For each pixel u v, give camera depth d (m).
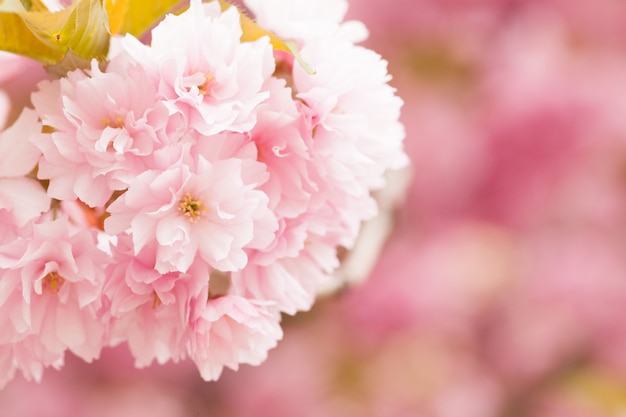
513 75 1.35
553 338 1.35
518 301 1.37
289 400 1.35
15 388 1.35
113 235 0.61
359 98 0.63
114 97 0.60
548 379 1.34
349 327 1.36
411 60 1.36
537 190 1.35
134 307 0.61
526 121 1.33
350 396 1.35
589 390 1.32
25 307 0.61
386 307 1.35
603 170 1.36
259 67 0.61
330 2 0.64
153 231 0.60
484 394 1.34
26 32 0.61
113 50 0.62
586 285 1.35
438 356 1.36
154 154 0.60
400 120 1.36
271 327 0.62
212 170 0.60
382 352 1.36
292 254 0.62
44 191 0.61
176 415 1.38
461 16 1.35
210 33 0.61
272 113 0.61
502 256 1.38
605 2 1.39
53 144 0.60
